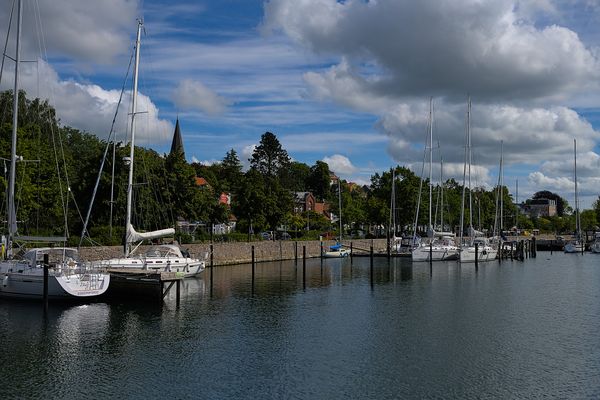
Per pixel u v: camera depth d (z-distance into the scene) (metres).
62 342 28.62
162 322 33.31
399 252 87.31
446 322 34.47
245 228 91.06
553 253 107.62
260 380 23.31
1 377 23.44
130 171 45.34
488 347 28.61
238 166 156.50
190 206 76.00
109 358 26.11
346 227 130.25
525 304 41.31
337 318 35.34
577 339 30.28
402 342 29.47
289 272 62.50
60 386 22.45
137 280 37.91
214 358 26.30
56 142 73.75
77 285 36.78
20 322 32.53
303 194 154.00
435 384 23.00
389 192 112.81
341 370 24.70
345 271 64.56
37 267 36.97
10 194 38.69
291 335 30.77
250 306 39.00
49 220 64.31
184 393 21.81
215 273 60.59
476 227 132.75
